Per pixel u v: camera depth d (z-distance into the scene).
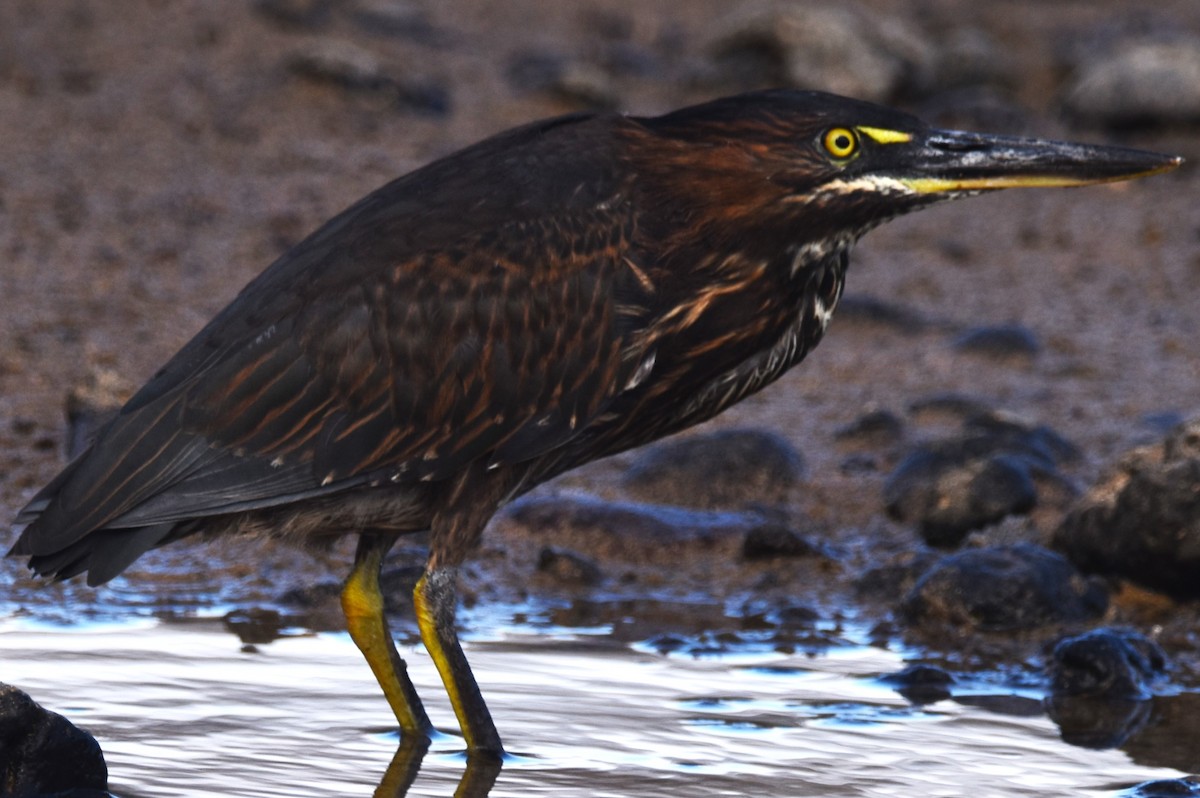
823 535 13.56
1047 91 26.78
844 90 25.08
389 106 23.30
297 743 9.27
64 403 14.73
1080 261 20.50
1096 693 10.58
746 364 9.46
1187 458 12.28
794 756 9.32
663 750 9.36
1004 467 13.45
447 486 9.25
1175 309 19.09
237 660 10.62
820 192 9.16
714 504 14.03
